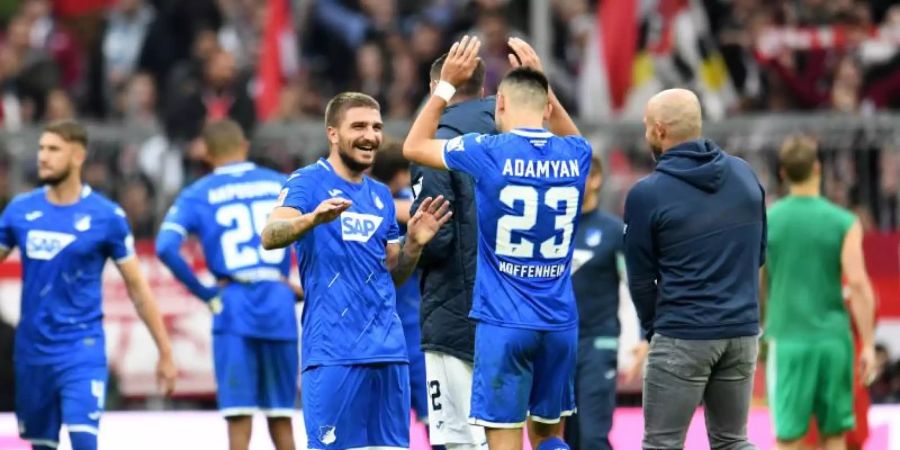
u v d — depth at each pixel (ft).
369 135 101.55
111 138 174.19
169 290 159.53
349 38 203.82
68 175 117.08
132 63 216.13
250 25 215.51
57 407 117.70
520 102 98.78
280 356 126.93
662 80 185.78
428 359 106.11
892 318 156.56
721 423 103.30
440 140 98.99
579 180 99.19
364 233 101.71
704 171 100.99
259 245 126.82
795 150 123.65
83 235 116.67
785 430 124.88
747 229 101.40
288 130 169.68
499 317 98.53
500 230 98.12
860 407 130.93
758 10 190.39
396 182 125.90
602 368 119.85
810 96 184.65
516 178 97.30
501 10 195.42
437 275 105.09
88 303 117.39
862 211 163.63
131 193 172.35
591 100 180.04
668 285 101.45
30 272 116.98
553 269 99.45
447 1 206.08
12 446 132.16
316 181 101.40
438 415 105.60
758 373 154.30
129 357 159.43
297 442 138.31
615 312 121.29
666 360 101.30
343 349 100.58
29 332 116.88
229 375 125.70
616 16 178.70
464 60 98.78
